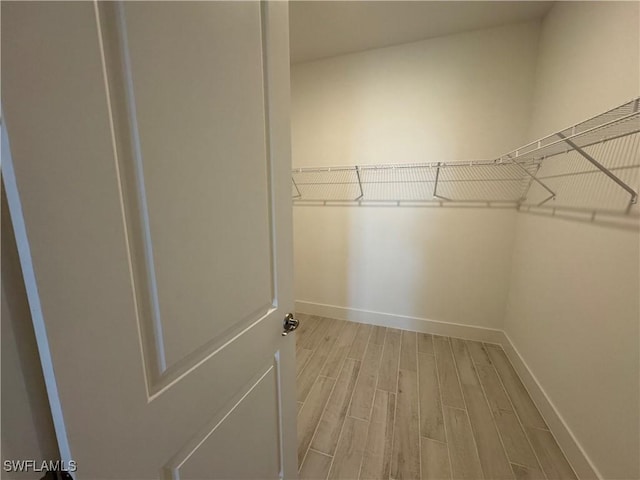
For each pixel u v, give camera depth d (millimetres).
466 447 1401
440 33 2031
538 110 1839
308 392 1793
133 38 423
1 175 313
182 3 499
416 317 2551
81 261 380
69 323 371
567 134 1461
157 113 468
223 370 690
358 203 2562
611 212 1144
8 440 349
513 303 2111
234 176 662
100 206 399
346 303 2777
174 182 508
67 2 344
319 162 2590
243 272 722
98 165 392
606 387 1119
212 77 577
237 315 713
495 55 1983
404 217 2438
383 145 2365
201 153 563
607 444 1097
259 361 840
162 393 529
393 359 2135
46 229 341
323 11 1769
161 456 542
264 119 761
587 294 1267
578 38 1422
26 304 351
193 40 525
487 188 2164
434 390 1802
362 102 2369
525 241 1956
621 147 1103
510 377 1922
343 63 2367
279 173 845
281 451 1028
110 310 424
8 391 345
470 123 2113
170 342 530
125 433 463
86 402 400
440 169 2242
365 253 2621
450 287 2402
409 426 1527
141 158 449
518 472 1277
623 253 1069
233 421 751
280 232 877
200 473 649
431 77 2154
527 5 1711
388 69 2254
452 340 2396
